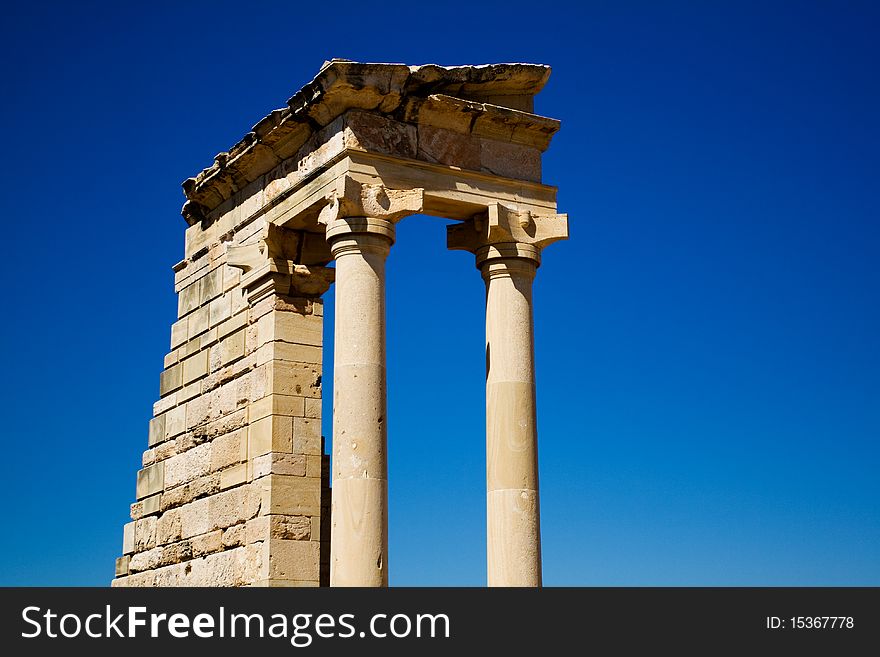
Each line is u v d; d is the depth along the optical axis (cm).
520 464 3356
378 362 3238
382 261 3300
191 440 3956
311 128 3469
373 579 3134
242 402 3706
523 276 3469
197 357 4016
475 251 3512
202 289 4066
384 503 3188
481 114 3469
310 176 3441
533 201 3538
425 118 3428
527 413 3391
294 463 3531
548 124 3556
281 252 3631
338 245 3297
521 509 3328
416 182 3372
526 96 3588
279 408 3550
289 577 3447
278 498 3484
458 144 3469
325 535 3959
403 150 3381
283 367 3581
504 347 3419
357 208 3275
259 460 3559
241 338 3778
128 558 4203
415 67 3378
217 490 3756
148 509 4119
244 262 3716
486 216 3469
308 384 3609
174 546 3928
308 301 3666
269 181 3722
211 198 4028
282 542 3456
